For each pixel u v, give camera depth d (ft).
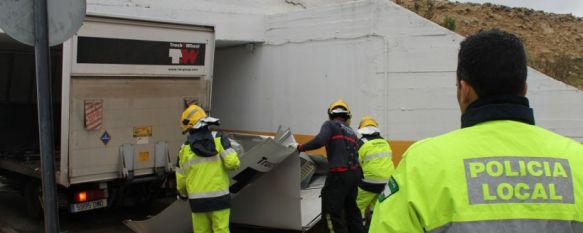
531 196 4.92
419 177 5.11
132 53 23.06
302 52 31.65
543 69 49.67
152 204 27.73
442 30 26.20
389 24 26.99
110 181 23.56
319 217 21.56
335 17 29.37
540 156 5.10
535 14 68.74
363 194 20.70
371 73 27.53
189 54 24.84
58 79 32.83
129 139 23.25
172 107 24.52
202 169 17.40
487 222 4.83
